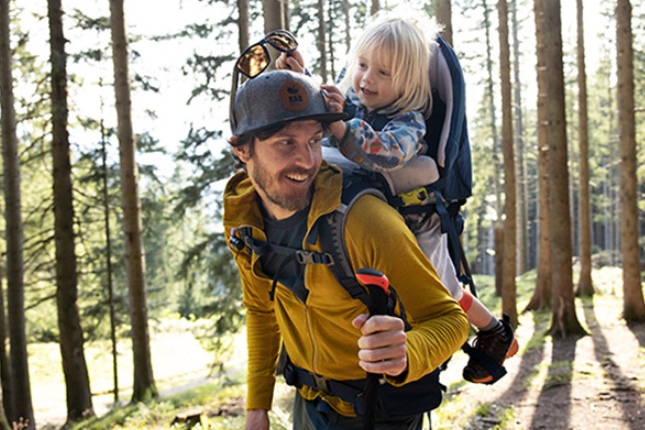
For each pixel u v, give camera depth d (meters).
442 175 1.83
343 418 1.86
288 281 1.76
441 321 1.53
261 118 1.51
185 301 34.19
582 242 19.19
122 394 21.89
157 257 27.67
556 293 13.17
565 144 12.87
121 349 28.88
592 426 7.19
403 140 1.66
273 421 7.24
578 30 18.89
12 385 11.94
